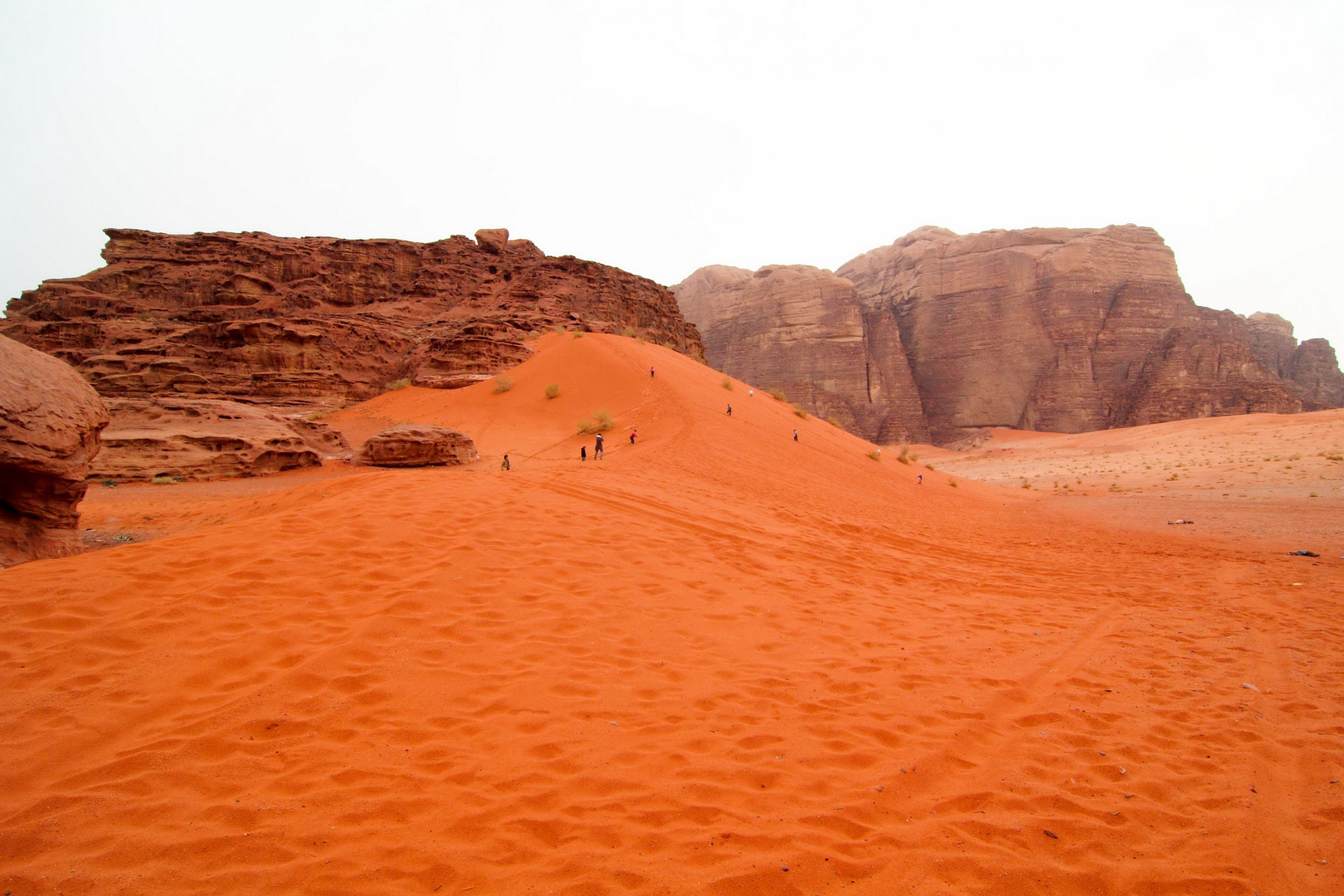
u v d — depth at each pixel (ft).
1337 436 150.10
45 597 17.22
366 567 21.57
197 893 8.87
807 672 18.31
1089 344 376.07
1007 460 271.69
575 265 249.34
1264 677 19.94
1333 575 38.24
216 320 193.16
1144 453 210.18
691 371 168.25
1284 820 11.93
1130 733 15.62
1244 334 429.79
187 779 11.35
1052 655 21.57
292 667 15.42
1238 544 52.49
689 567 27.25
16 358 32.04
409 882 9.30
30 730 12.28
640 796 11.69
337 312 213.46
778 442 107.86
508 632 18.66
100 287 205.87
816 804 11.80
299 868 9.44
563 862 9.86
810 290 457.68
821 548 36.73
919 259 475.72
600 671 16.97
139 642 15.83
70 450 32.32
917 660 20.11
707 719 14.94
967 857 10.48
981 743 14.89
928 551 44.21
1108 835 11.32
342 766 12.12
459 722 13.99
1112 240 400.88
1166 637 24.36
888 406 422.41
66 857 9.37
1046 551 48.49
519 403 143.54
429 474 37.70
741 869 9.86
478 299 238.27
